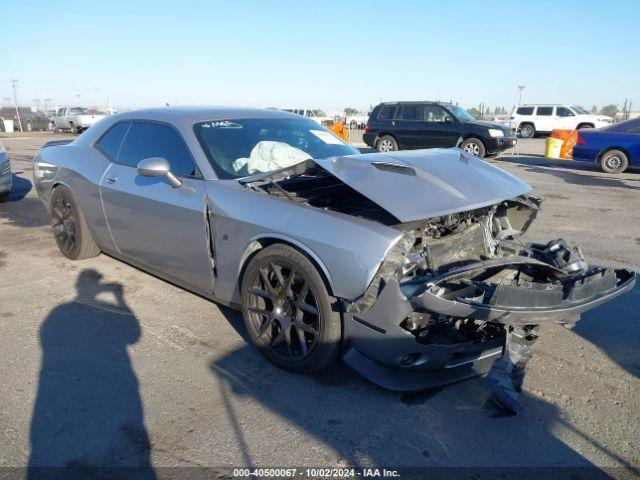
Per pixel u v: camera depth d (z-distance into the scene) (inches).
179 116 154.0
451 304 95.5
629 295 168.9
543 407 108.7
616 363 126.6
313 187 141.4
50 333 140.6
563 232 252.2
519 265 119.6
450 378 110.7
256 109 175.3
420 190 113.9
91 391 113.5
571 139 613.6
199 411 106.6
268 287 120.6
